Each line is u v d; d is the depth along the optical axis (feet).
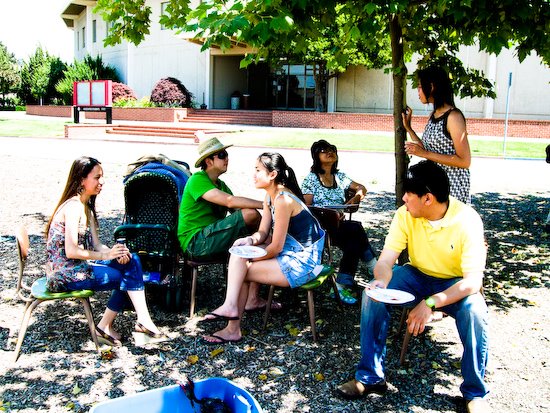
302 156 54.24
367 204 31.96
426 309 10.88
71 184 13.15
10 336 14.21
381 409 11.21
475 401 10.96
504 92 88.02
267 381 12.21
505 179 42.68
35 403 11.25
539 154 58.29
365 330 11.50
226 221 14.96
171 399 9.59
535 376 12.52
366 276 19.22
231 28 12.43
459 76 19.63
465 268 11.30
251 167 46.01
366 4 14.10
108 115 87.71
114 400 9.14
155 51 117.91
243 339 14.23
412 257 12.54
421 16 16.48
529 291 17.81
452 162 14.32
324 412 11.08
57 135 75.92
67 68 131.75
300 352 13.55
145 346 13.79
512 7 13.99
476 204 32.65
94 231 13.93
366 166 48.37
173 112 96.63
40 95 135.33
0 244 22.67
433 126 14.80
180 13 18.66
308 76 109.70
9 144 63.52
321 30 16.75
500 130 79.97
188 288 17.67
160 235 15.99
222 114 99.09
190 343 14.01
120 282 13.39
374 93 97.96
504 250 22.59
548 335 14.60
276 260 13.71
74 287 13.10
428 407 11.28
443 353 13.60
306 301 16.88
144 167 16.35
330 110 100.37
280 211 13.48
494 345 14.03
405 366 12.92
